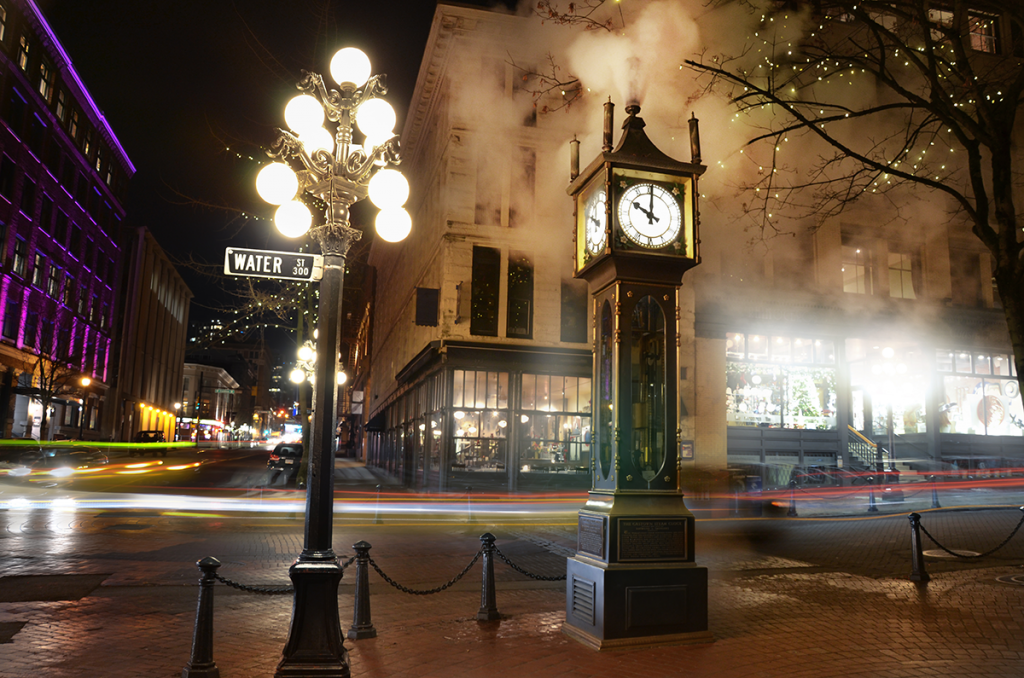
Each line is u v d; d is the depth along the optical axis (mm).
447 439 26078
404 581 10219
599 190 7445
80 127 54719
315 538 5555
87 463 36562
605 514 6559
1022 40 9375
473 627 7305
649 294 7152
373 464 53156
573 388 27344
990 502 23469
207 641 5617
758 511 20016
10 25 42750
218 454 67750
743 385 29250
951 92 11984
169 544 13477
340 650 5473
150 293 77312
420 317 26875
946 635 6863
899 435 29906
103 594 8984
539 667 5820
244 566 11141
